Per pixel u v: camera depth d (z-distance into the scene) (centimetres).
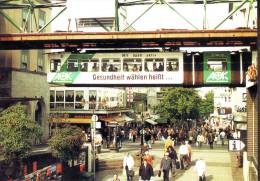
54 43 2911
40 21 3819
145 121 6519
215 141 4803
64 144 2195
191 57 2934
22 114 1914
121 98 6244
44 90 3812
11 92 3262
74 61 3050
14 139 1823
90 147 2711
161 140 5184
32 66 3700
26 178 1844
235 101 5697
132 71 2973
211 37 2572
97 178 2555
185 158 2816
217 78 2912
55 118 3478
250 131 2003
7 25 3350
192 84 2923
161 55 2953
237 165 2892
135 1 2670
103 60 3017
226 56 2912
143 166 2145
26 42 2853
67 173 2320
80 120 4938
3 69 3284
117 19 2730
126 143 4519
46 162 2202
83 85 3097
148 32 2656
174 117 6384
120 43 2917
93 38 2695
